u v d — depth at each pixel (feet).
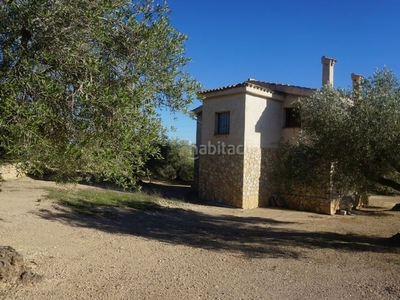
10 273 16.44
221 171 55.16
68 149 10.96
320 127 28.91
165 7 15.67
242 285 18.33
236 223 41.06
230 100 53.98
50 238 26.91
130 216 40.73
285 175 33.19
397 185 28.27
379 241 31.83
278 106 56.39
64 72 11.46
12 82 10.47
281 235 34.42
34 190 48.60
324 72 55.26
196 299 16.06
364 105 25.99
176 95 16.63
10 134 10.30
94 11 12.16
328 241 31.68
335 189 31.91
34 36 11.48
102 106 11.28
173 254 24.73
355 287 18.34
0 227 28.25
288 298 16.58
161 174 90.74
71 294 15.93
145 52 14.37
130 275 19.34
